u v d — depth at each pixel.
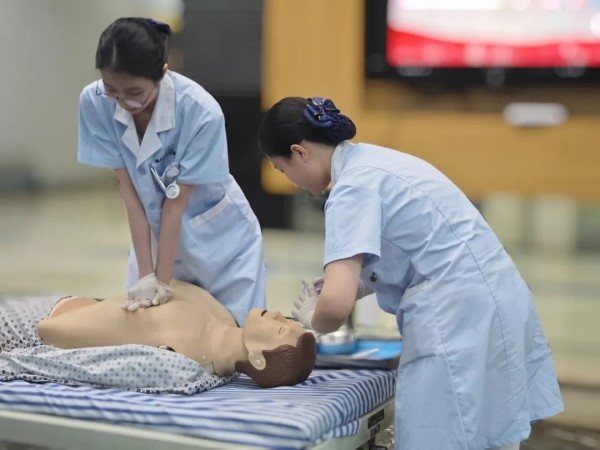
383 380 2.43
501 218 8.09
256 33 6.50
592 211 8.10
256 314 2.34
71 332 2.42
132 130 2.40
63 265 6.76
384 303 2.29
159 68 2.20
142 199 2.50
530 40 5.52
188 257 2.60
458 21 5.62
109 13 11.22
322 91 5.96
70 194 11.11
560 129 5.55
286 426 1.86
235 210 2.64
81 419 2.05
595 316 5.48
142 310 2.41
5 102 10.39
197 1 6.58
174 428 1.95
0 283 6.00
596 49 5.42
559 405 2.25
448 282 2.10
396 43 5.77
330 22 5.89
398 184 2.13
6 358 2.31
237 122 6.64
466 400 2.05
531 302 2.24
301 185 2.24
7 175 10.41
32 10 10.62
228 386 2.32
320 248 7.43
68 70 11.22
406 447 2.08
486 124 5.68
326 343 2.65
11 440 2.10
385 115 5.85
